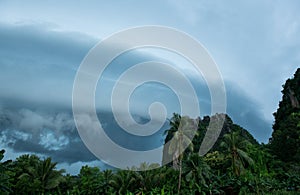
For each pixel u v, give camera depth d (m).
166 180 42.41
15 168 41.47
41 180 41.91
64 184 47.94
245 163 44.19
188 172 41.91
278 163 52.28
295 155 56.66
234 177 42.53
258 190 40.69
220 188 41.91
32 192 39.91
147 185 41.88
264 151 52.44
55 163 43.84
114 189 44.12
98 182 48.25
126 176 44.16
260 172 44.91
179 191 39.06
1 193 29.09
